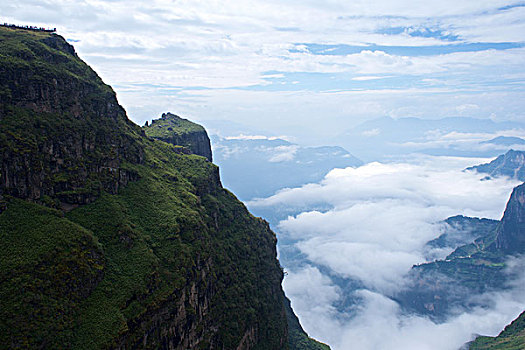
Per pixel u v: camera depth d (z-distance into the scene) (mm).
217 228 143750
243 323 126500
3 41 104812
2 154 83312
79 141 103062
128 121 144125
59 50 119375
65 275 78875
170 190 125438
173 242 104875
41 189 90625
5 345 66375
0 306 69000
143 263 93938
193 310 103688
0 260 74188
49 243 80812
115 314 80750
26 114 93250
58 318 73812
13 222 81125
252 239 160125
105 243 93562
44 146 93188
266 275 156625
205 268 114375
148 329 87250
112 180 108750
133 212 107250
